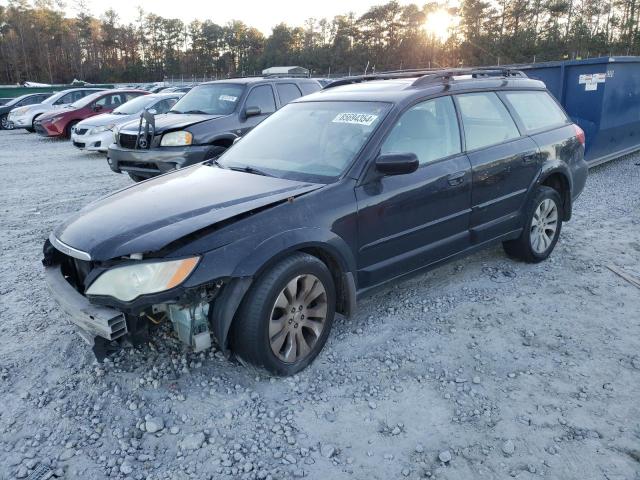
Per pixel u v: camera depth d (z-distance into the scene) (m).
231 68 112.56
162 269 2.82
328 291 3.40
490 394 3.13
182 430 2.86
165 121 8.18
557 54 62.28
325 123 4.10
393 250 3.81
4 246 5.95
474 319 4.04
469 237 4.33
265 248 3.04
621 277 4.77
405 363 3.46
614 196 7.71
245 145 4.40
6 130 23.61
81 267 3.27
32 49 101.69
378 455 2.67
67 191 9.06
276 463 2.63
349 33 84.25
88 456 2.68
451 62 73.06
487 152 4.38
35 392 3.19
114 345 3.10
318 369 3.39
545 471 2.54
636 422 2.86
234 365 3.42
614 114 9.11
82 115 17.73
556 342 3.69
